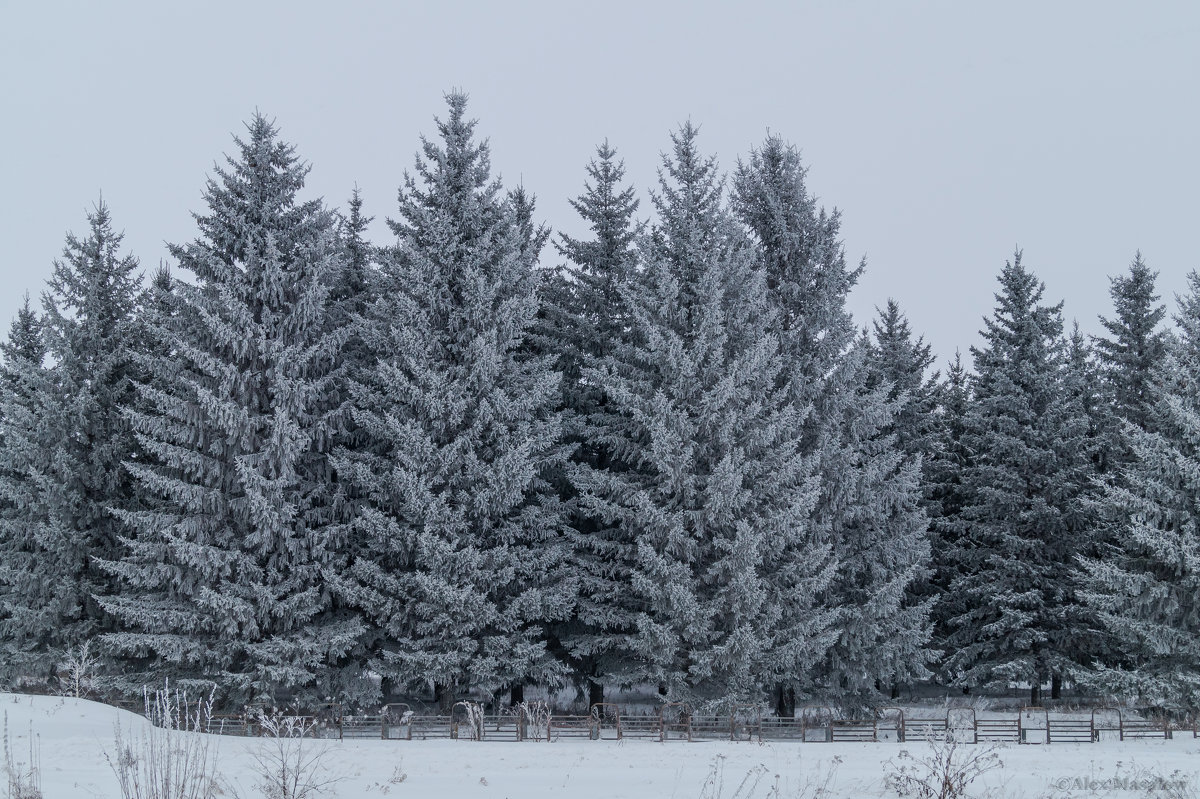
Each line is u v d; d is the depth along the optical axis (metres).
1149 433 33.19
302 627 27.86
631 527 29.11
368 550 28.62
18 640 31.48
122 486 33.19
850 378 32.41
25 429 33.31
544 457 30.44
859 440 32.72
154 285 31.88
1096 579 30.64
